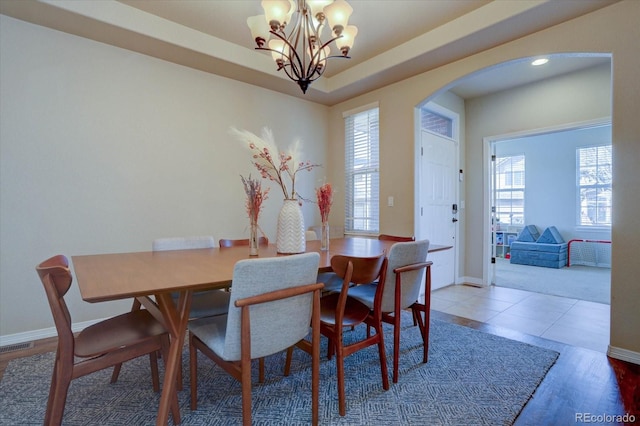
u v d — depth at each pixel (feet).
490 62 9.35
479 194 14.34
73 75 8.55
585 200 20.15
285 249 6.41
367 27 9.25
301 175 13.67
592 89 11.31
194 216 10.64
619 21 7.11
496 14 8.02
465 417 5.15
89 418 5.11
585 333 8.71
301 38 9.64
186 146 10.48
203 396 5.72
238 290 3.92
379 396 5.72
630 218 6.93
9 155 7.77
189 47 9.34
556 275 16.51
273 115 12.71
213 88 11.08
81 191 8.70
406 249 5.95
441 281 13.57
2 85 7.68
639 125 6.82
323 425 4.93
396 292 5.98
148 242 9.74
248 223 11.90
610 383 6.15
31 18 7.79
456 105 14.29
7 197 7.77
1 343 7.76
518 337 8.44
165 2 8.20
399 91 11.83
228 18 8.90
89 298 3.21
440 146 13.38
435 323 9.52
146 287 3.64
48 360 7.08
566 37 7.90
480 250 14.29
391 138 12.12
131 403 5.51
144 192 9.68
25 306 8.03
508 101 13.43
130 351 4.47
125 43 9.01
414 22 9.03
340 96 13.37
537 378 6.33
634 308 6.90
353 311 5.91
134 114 9.50
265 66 11.03
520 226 22.75
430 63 10.32
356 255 6.14
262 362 6.21
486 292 13.04
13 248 7.86
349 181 14.06
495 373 6.53
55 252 8.36
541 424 5.00
